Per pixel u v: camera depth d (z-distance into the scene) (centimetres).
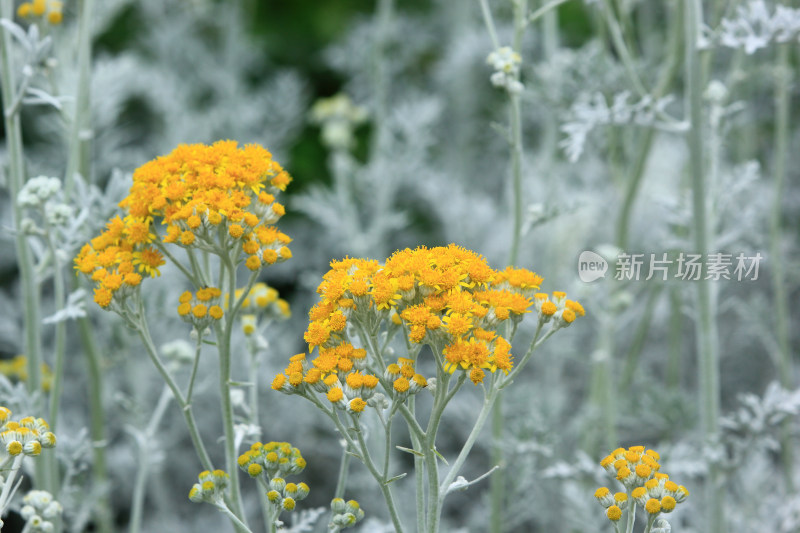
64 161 552
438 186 605
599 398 449
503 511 420
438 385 200
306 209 569
